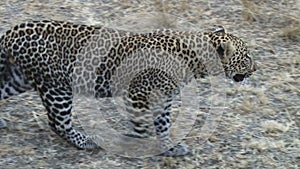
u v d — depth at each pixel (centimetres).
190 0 1320
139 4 1295
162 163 882
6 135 923
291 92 1048
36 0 1305
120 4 1295
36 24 869
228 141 927
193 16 1259
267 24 1249
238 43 884
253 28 1236
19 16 1248
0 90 911
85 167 869
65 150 898
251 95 1031
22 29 865
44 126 946
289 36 1205
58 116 884
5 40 872
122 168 871
